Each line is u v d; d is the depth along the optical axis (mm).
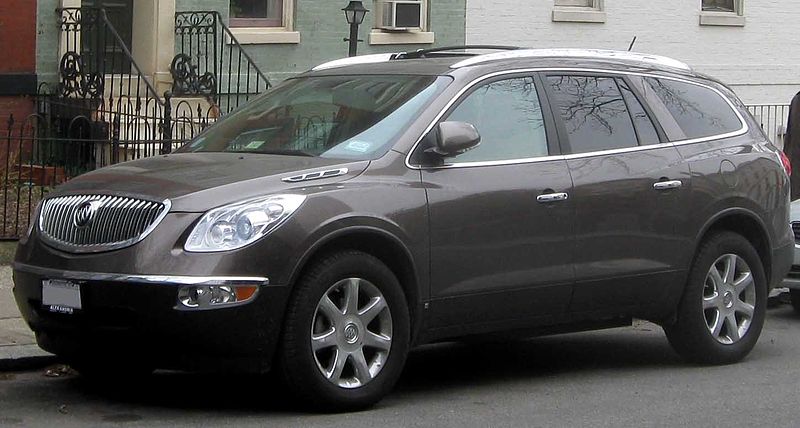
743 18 24578
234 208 8188
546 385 9945
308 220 8297
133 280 8047
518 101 9664
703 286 10484
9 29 16938
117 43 17547
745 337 10859
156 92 17672
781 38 25219
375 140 9055
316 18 19766
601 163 9867
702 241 10523
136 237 8234
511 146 9492
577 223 9641
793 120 19562
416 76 9609
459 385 9883
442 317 9055
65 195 8812
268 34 19281
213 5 18766
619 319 10227
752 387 9945
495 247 9211
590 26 22703
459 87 9383
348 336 8547
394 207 8688
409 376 10242
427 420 8602
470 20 21375
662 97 10586
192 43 18578
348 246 8570
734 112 11133
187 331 8031
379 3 20547
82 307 8273
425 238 8844
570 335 12367
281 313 8227
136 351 8305
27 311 8781
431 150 9031
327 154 9055
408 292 8875
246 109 10266
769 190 10977
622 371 10562
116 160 14367
